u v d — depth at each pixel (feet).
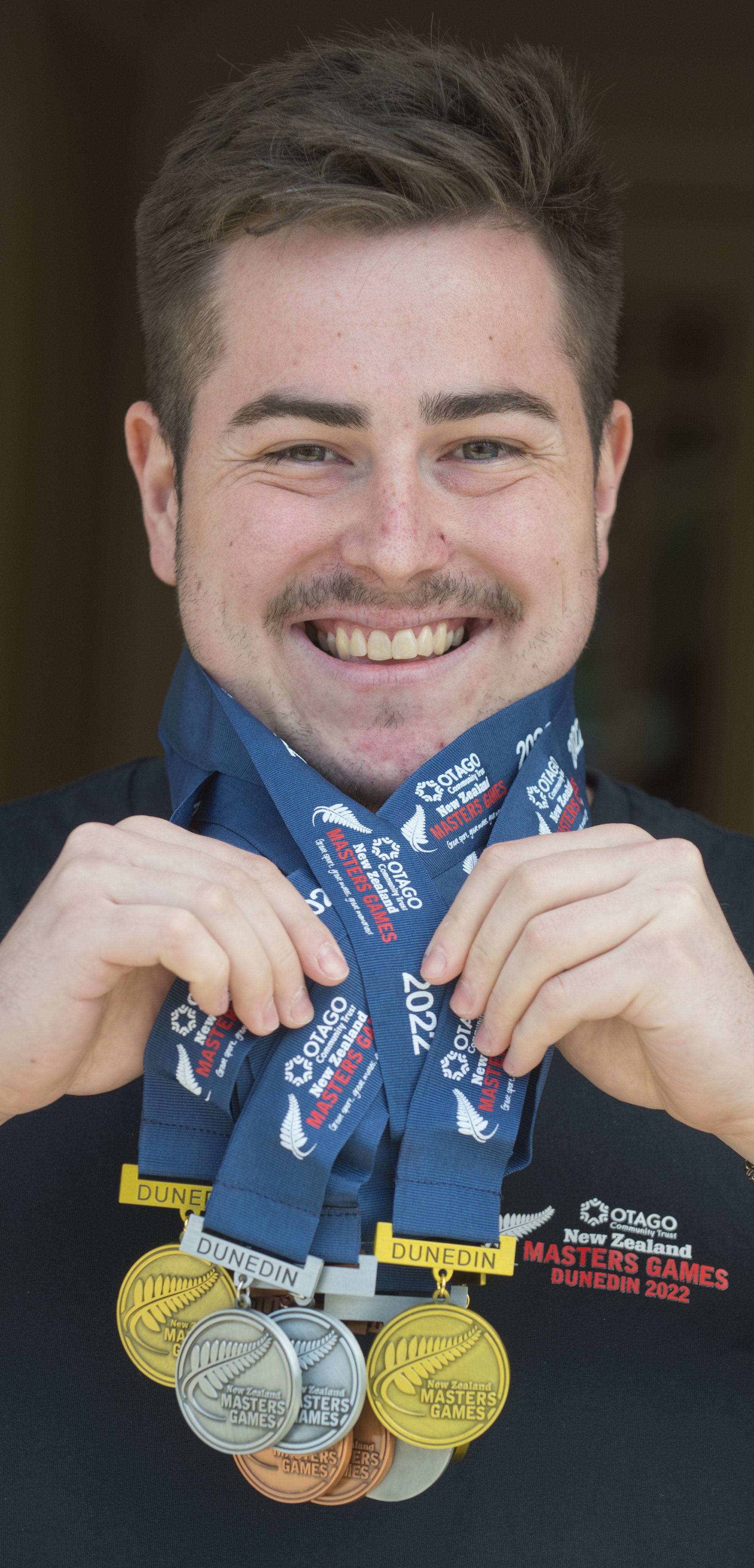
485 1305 3.32
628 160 15.08
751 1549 3.18
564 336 3.54
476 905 2.89
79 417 15.17
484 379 3.29
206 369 3.50
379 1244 2.84
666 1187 3.47
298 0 14.48
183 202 3.52
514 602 3.52
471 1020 2.99
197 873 2.86
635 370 16.31
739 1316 3.36
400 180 3.22
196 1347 2.76
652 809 4.30
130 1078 3.08
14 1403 3.30
